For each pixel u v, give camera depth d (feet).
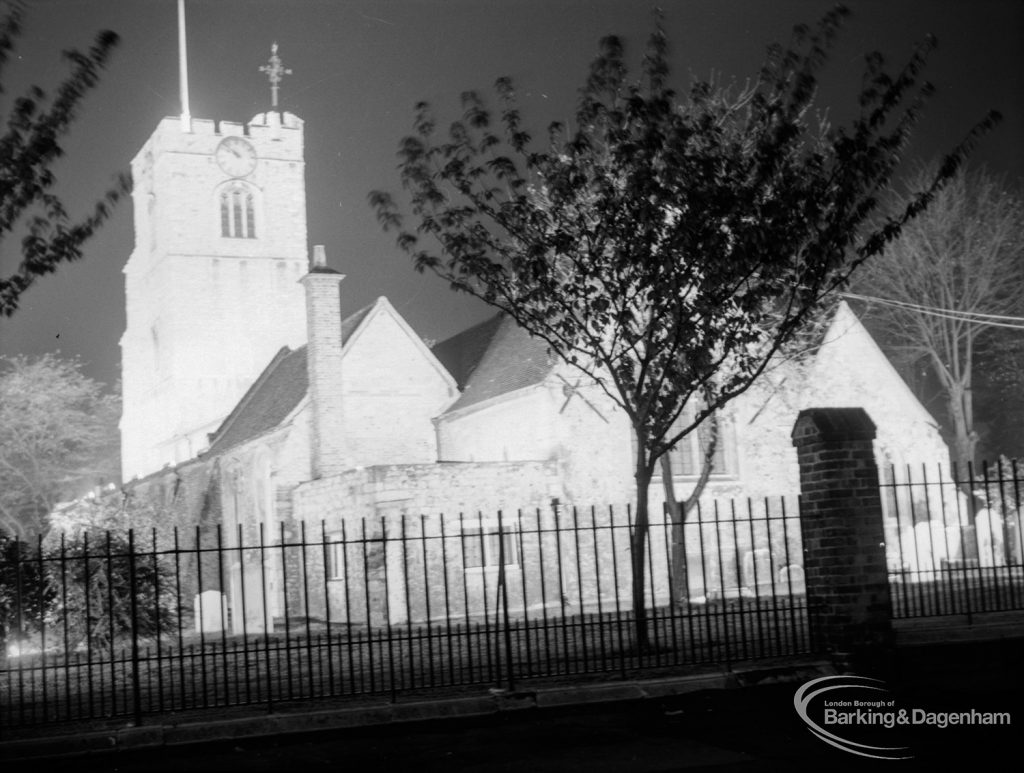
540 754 29.68
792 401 105.91
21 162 43.39
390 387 126.21
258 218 222.07
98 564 66.44
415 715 34.45
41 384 216.54
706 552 101.40
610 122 49.73
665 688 36.99
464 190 51.44
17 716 39.52
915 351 163.12
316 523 103.04
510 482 95.45
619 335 51.24
